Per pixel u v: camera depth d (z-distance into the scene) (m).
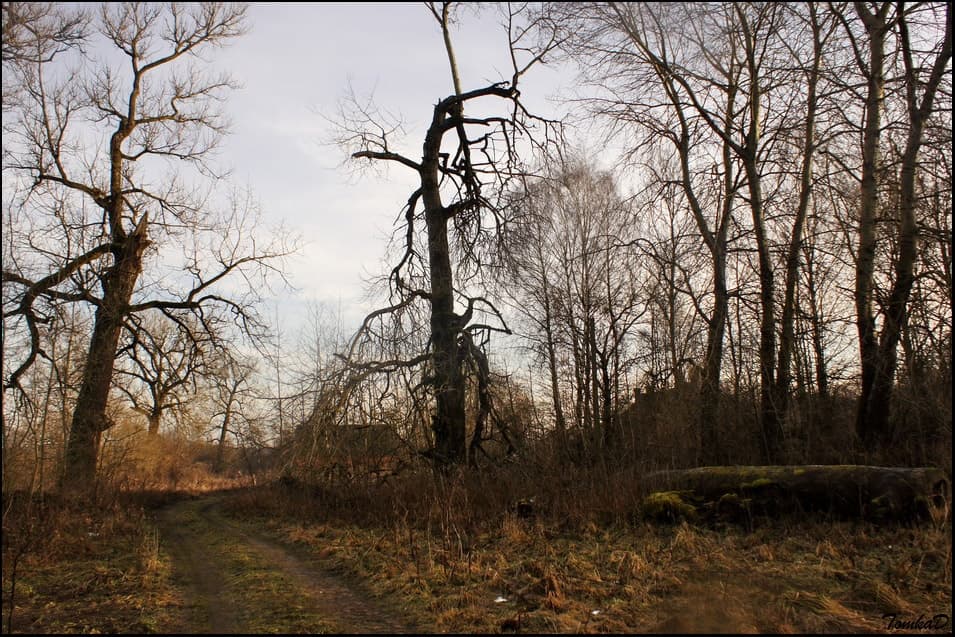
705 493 11.02
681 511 10.61
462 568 8.89
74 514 13.49
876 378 13.97
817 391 17.39
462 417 17.89
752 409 16.80
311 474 17.14
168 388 23.89
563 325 24.95
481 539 10.83
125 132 22.72
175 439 32.91
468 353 17.64
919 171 13.33
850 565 8.04
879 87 13.65
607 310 23.78
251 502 18.03
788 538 9.26
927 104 12.47
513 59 18.41
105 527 12.67
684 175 17.97
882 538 8.80
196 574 9.55
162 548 11.65
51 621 7.11
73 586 8.59
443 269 19.00
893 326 13.56
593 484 13.02
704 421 16.42
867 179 13.98
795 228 16.16
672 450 16.23
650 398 20.19
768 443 15.59
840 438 14.70
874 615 6.67
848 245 15.57
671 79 16.73
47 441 15.98
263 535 13.55
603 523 11.24
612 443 18.62
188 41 23.91
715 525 10.20
